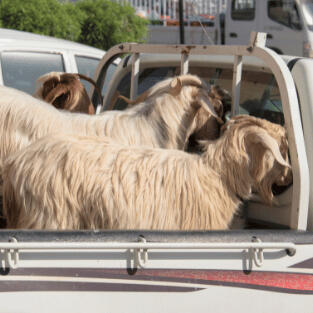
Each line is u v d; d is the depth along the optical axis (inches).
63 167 138.9
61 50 345.1
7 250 113.1
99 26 648.4
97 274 116.8
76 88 221.5
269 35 726.5
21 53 331.0
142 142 176.1
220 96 181.9
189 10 875.4
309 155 141.3
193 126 179.5
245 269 123.6
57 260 115.2
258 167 140.6
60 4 627.2
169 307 120.4
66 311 115.9
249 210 154.5
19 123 173.3
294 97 142.2
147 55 222.7
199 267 121.3
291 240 126.6
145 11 911.7
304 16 691.4
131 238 119.0
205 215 140.2
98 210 137.3
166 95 180.9
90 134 175.0
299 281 127.3
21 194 139.8
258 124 144.9
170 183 140.5
